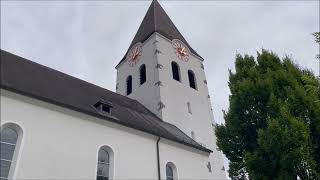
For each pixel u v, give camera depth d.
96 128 16.52
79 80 23.20
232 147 16.38
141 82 31.16
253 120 16.27
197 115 29.44
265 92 16.27
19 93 14.21
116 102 23.45
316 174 12.99
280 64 18.09
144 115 24.23
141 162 17.56
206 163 21.25
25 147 13.52
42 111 14.84
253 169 14.48
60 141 14.75
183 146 20.41
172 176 19.00
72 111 15.85
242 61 19.02
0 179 12.57
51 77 20.23
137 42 34.31
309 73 17.23
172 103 28.02
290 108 14.97
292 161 13.29
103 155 16.45
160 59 30.34
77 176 14.59
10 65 18.19
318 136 14.54
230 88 18.22
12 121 13.65
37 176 13.31
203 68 34.72
